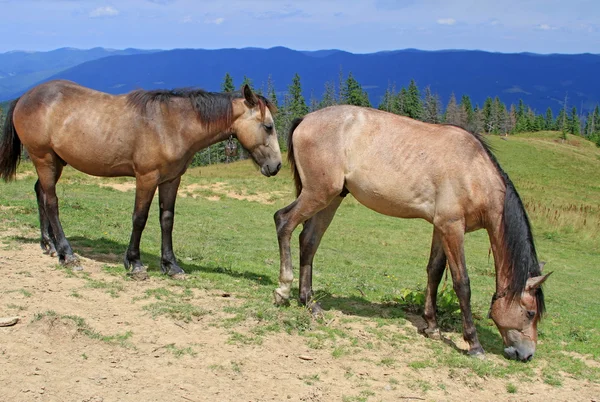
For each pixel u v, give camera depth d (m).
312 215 6.18
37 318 5.05
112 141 6.73
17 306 5.44
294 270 9.62
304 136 6.02
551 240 21.22
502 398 4.94
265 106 6.95
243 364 4.88
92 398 4.06
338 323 6.21
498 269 5.76
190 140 6.90
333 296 7.62
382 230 18.88
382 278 10.76
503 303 5.70
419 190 5.73
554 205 31.09
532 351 5.72
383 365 5.25
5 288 5.99
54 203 7.16
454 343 6.05
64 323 5.08
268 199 22.33
